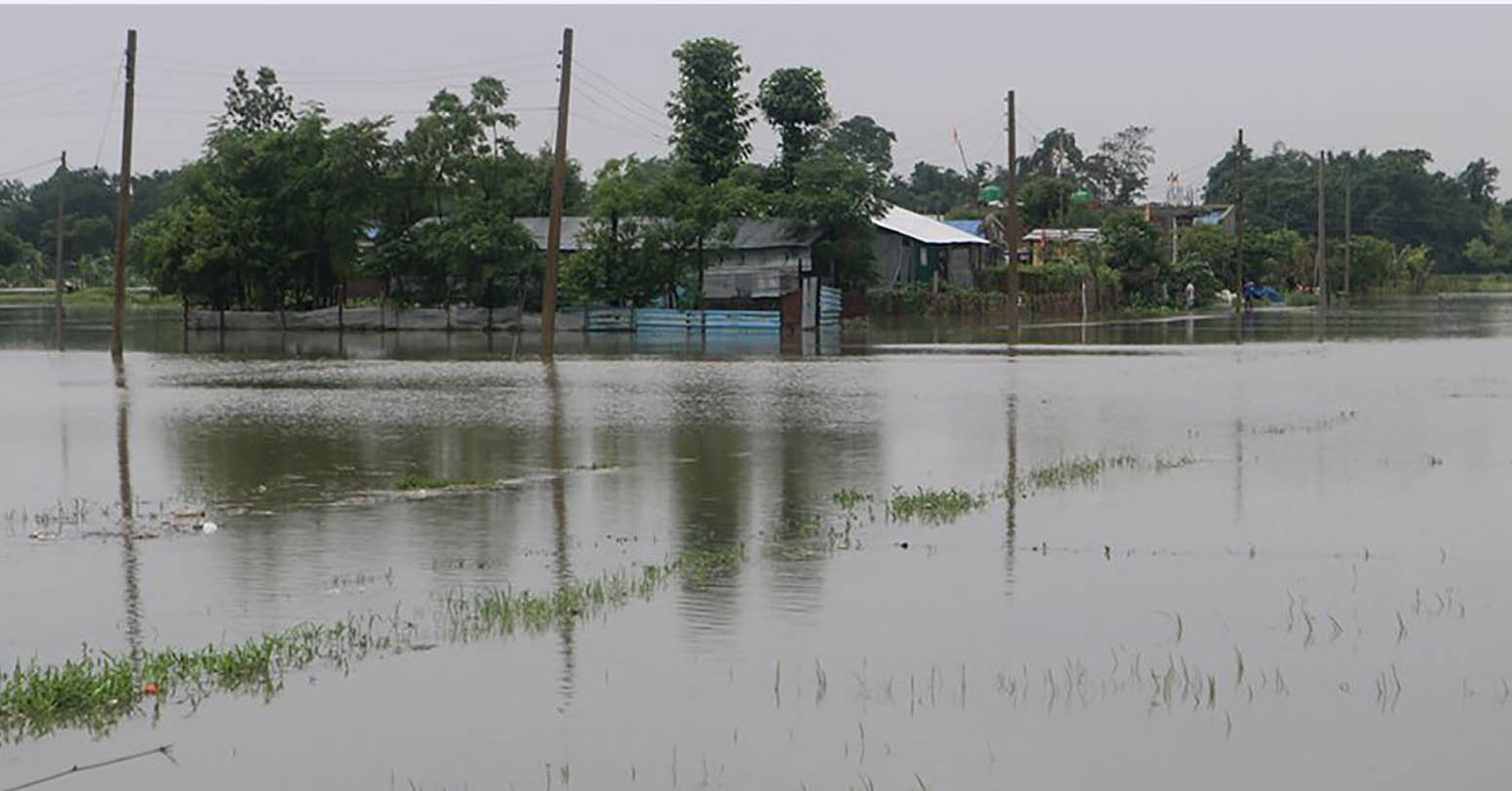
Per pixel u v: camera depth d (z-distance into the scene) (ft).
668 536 49.42
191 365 131.64
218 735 29.76
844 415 85.92
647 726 30.01
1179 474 62.18
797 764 27.84
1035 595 40.57
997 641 35.96
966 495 56.18
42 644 36.50
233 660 34.06
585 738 29.35
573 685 32.71
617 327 191.01
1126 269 266.77
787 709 30.96
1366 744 28.50
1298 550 46.26
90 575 43.75
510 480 61.87
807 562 45.03
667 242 192.65
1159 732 29.35
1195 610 38.81
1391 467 63.82
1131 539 48.16
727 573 43.45
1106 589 41.16
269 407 92.17
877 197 215.51
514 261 193.67
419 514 53.88
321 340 174.81
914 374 117.91
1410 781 26.61
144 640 36.88
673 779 27.17
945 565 44.50
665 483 60.95
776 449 71.26
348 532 50.47
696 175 214.28
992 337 174.09
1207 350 148.25
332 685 32.86
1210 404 92.17
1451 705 30.71
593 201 195.62
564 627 37.47
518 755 28.50
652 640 36.22
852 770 27.53
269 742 29.30
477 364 132.05
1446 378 111.55
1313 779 26.73
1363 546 46.80
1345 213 351.25
